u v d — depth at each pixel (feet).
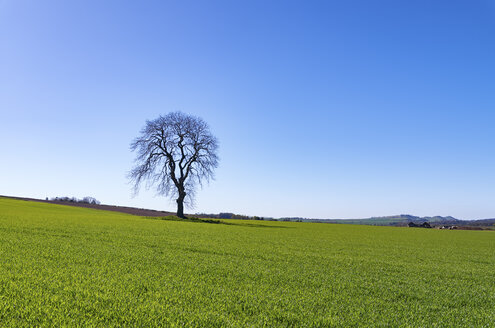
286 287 26.71
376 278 33.60
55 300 18.75
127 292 21.58
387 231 163.22
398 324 19.40
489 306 25.31
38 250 37.11
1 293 19.57
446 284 32.91
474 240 119.34
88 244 45.70
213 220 180.04
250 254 46.32
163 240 58.08
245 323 17.46
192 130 183.11
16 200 242.58
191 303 20.40
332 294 25.38
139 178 176.24
